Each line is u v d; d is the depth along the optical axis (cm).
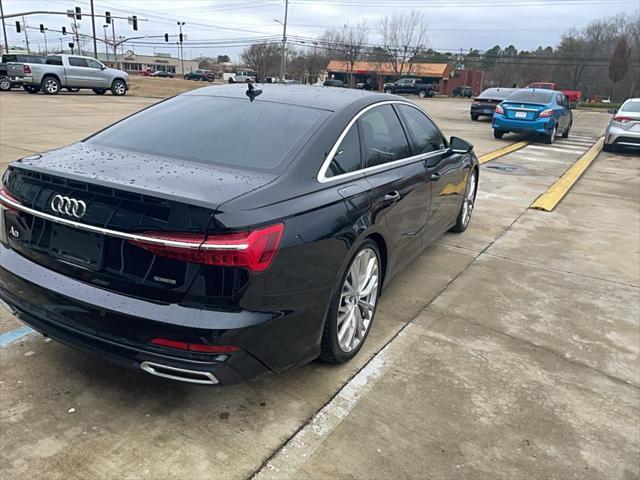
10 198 255
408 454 235
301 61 7575
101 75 2597
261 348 224
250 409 259
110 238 222
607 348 339
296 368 295
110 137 300
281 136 277
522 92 1554
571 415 269
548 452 241
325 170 269
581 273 471
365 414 260
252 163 258
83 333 228
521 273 464
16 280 250
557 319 377
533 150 1327
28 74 2372
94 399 259
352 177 291
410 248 382
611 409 276
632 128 1288
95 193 222
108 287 224
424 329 350
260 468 222
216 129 287
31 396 258
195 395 267
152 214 211
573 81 7562
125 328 218
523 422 261
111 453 225
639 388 296
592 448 246
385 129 348
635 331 364
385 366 302
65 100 2158
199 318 209
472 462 232
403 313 372
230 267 208
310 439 241
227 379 220
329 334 272
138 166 246
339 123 294
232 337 211
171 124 300
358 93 352
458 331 350
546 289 431
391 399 272
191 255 206
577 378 303
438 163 420
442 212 453
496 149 1292
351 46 7062
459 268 469
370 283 315
